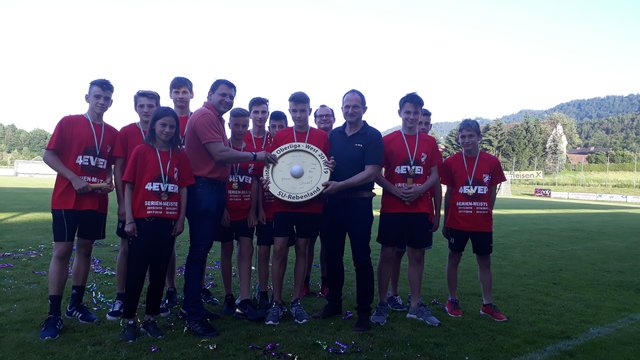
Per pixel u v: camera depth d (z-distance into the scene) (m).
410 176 4.66
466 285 6.34
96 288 5.62
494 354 3.79
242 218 4.81
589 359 3.73
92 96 4.37
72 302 4.47
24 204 16.73
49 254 7.61
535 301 5.54
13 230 10.36
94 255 7.83
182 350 3.66
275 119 6.02
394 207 4.61
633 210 24.97
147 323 4.05
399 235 4.64
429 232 4.90
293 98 4.72
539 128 79.44
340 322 4.54
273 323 4.41
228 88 4.45
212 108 4.45
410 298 5.16
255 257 8.31
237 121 4.81
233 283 6.18
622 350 3.93
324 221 4.59
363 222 4.39
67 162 4.25
